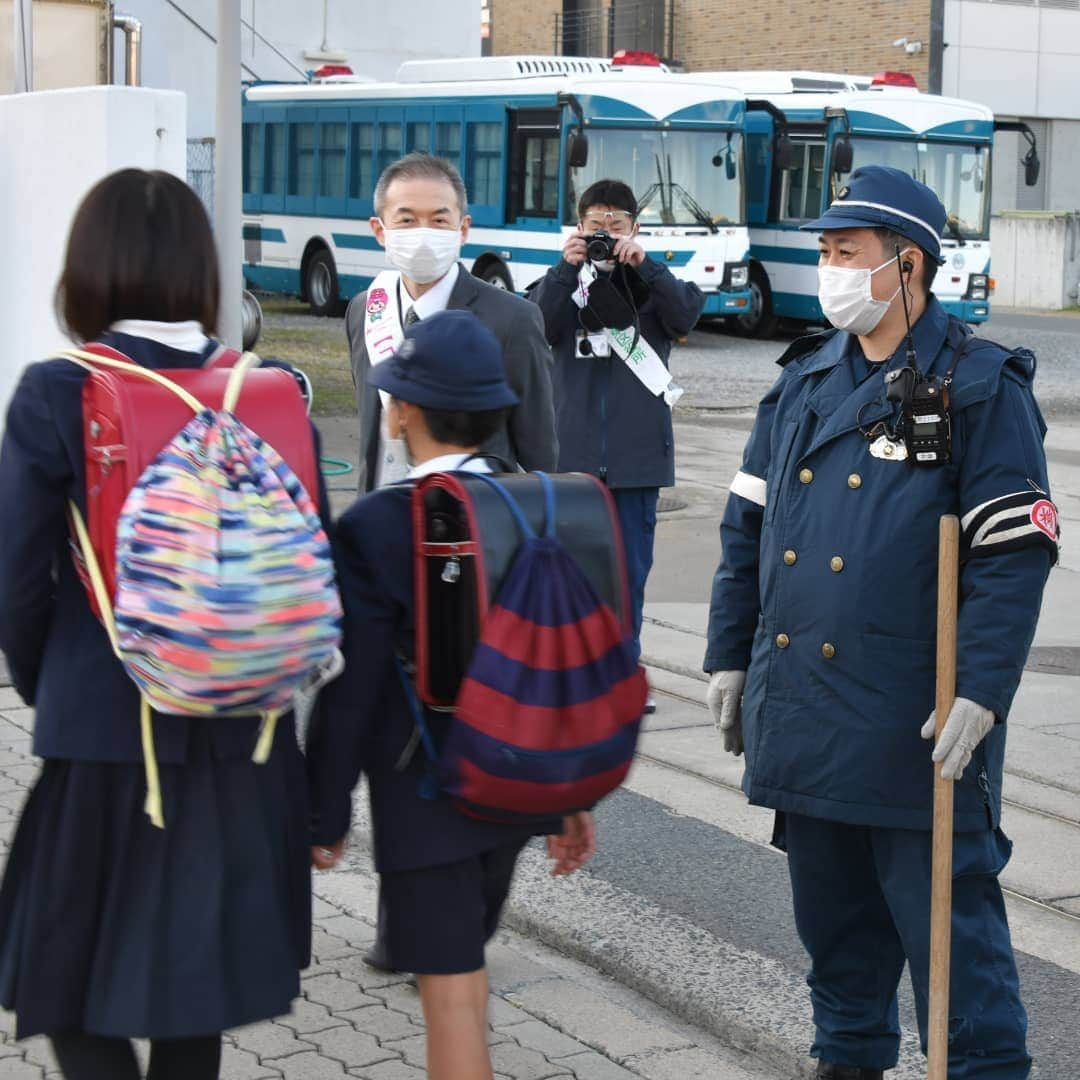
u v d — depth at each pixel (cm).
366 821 566
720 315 2314
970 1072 331
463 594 292
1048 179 3675
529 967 458
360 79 2631
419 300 457
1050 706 724
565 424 653
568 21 4597
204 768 276
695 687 751
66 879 274
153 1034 269
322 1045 400
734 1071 400
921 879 332
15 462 272
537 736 282
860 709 329
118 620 264
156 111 937
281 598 266
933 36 3484
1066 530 1138
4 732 638
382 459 463
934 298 341
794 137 2333
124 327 285
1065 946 475
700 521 1148
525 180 2162
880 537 328
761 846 550
